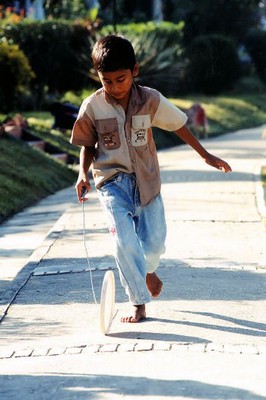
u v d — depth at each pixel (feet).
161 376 24.62
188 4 210.18
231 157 102.99
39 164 84.43
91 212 58.29
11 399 23.38
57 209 65.46
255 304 32.63
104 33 149.79
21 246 49.16
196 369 25.21
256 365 25.54
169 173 83.35
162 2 210.18
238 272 38.06
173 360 26.09
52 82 133.49
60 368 25.72
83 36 135.33
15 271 41.88
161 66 154.51
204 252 42.45
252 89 204.95
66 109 107.96
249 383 23.93
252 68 219.82
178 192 67.26
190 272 37.96
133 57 28.19
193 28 209.15
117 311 31.91
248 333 28.86
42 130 105.40
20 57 108.58
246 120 172.14
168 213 55.62
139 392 23.36
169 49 161.99
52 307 33.06
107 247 44.34
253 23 219.00
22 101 129.80
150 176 29.48
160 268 38.73
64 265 40.11
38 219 60.29
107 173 29.37
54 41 131.64
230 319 30.58
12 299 34.35
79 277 37.83
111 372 25.13
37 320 31.37
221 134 150.30
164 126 29.66
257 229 49.24
